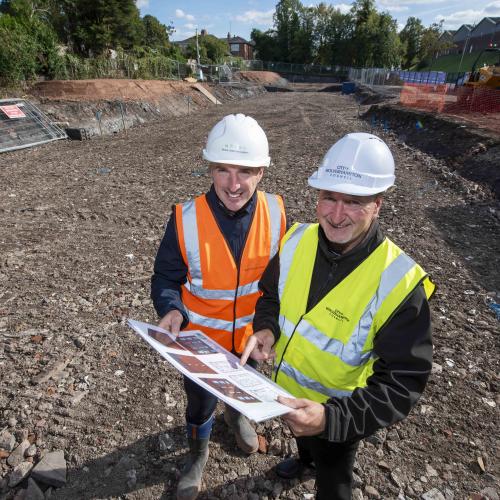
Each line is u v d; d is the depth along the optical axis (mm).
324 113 20438
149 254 5031
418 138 12289
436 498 2150
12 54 16219
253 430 2420
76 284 4289
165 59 30688
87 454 2379
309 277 1509
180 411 2684
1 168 9562
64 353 3205
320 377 1510
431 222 5988
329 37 70625
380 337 1298
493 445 2469
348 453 1532
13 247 5168
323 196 1351
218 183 1751
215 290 1923
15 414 2625
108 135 14695
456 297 4047
